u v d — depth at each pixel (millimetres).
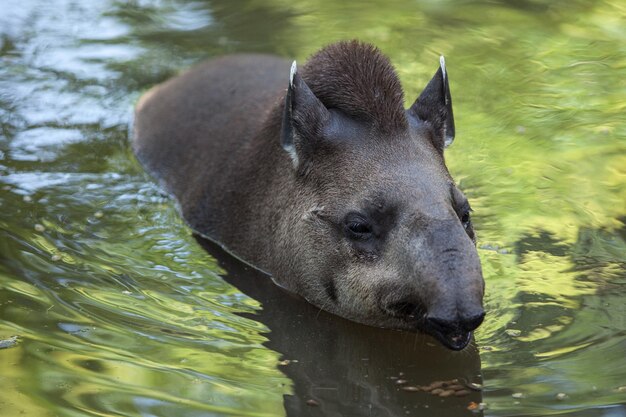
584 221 12945
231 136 13594
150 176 14695
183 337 10617
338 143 11094
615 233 12648
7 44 18703
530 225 12875
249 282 12031
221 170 13297
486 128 15469
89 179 14562
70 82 17391
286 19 19703
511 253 12219
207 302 11492
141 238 13047
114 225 13352
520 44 18359
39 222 13227
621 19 19250
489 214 13156
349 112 11266
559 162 14438
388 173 10539
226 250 12867
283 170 11914
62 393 9422
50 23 19609
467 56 17938
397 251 10016
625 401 9102
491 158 14594
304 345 10555
